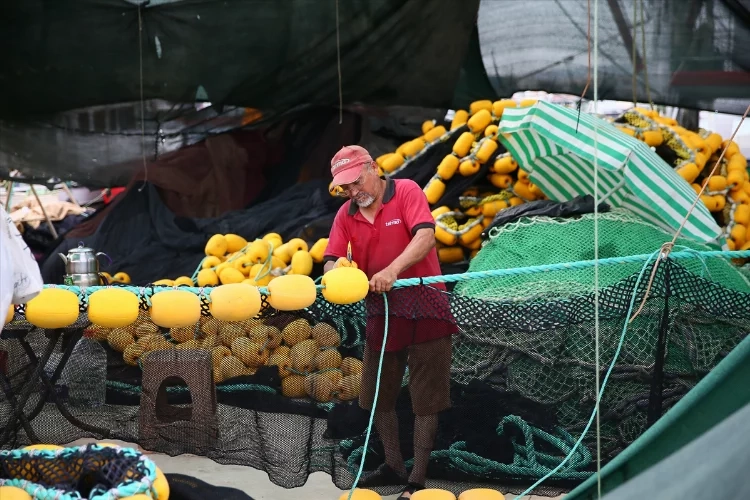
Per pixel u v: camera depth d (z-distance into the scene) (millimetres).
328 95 9562
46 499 2973
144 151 9633
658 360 4340
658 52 9062
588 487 3906
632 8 9016
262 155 9750
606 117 9445
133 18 9141
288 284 4074
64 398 4297
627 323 4289
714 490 3291
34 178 9562
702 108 9195
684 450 3451
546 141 6859
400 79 9445
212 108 9625
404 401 4602
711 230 6230
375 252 4629
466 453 4547
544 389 4711
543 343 4715
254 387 4480
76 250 6199
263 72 9414
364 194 4496
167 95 9445
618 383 4715
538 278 6043
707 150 8180
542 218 6555
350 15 9180
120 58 9250
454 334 4656
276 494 4805
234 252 7938
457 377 4684
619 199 6730
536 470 4527
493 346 4711
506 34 9289
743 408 3406
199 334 4531
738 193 8133
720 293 4336
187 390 5070
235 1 9102
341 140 9711
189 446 4438
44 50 9141
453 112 9633
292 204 8820
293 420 4480
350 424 4484
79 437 4312
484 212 7750
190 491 4094
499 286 6086
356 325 4449
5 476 3191
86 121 9523
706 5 8898
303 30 9250
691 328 4695
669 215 6223
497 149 7875
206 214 9586
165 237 8664
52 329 4207
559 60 9273
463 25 9203
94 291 3994
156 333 4477
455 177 7965
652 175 6227
